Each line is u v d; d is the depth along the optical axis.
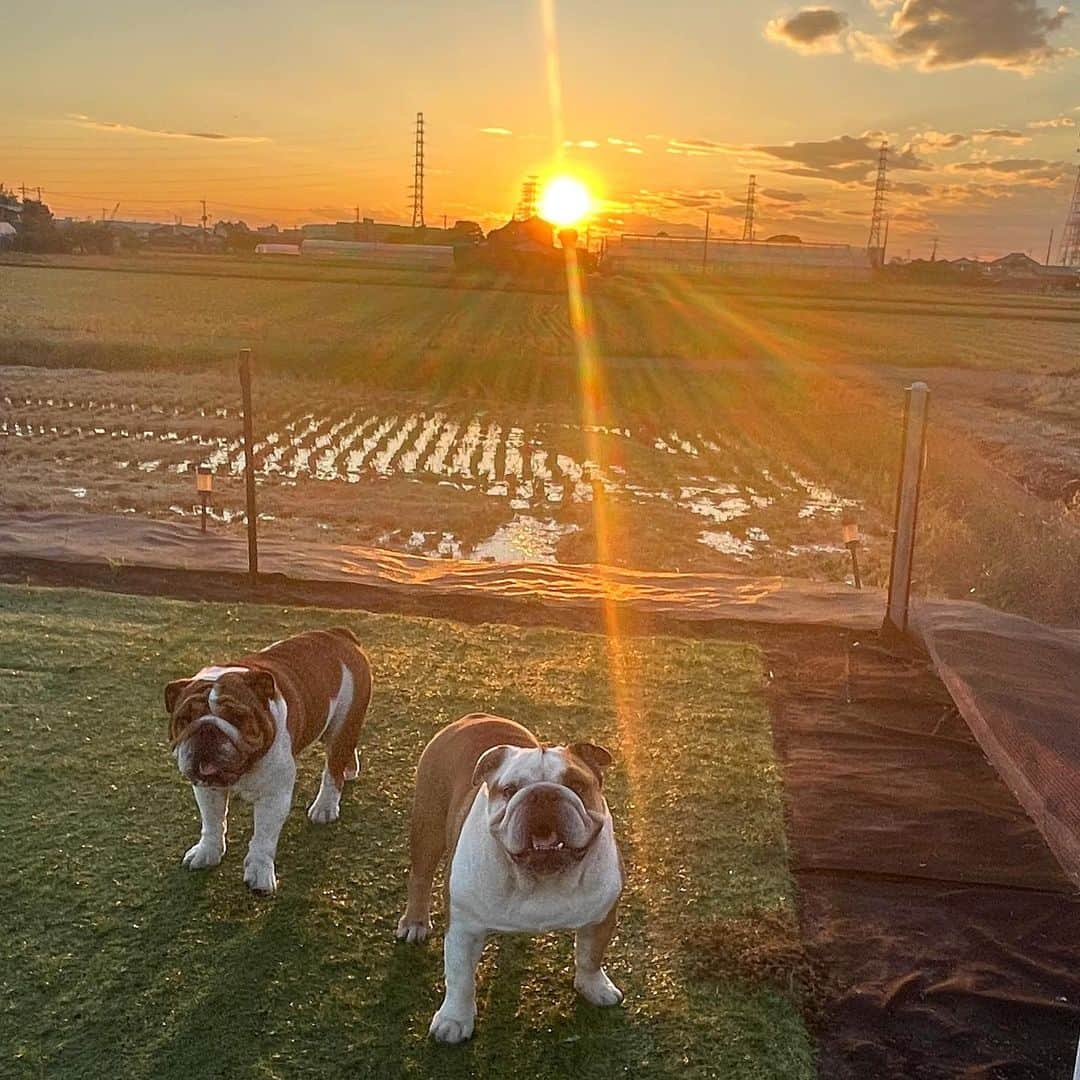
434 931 2.56
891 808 3.28
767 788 3.36
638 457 10.69
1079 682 4.04
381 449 10.68
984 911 2.76
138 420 11.61
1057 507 7.57
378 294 35.34
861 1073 2.19
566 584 5.57
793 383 16.75
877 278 65.88
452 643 4.59
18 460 9.38
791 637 4.89
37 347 16.58
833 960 2.54
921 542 7.04
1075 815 3.01
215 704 2.46
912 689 4.26
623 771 3.45
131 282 37.34
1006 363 21.12
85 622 4.65
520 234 51.31
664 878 2.83
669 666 4.41
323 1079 2.09
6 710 3.70
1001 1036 2.31
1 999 2.27
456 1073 2.12
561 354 19.03
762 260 64.19
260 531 7.07
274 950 2.47
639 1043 2.22
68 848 2.86
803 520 8.22
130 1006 2.26
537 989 2.37
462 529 7.53
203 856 2.78
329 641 3.04
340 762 3.08
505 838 1.91
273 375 15.80
